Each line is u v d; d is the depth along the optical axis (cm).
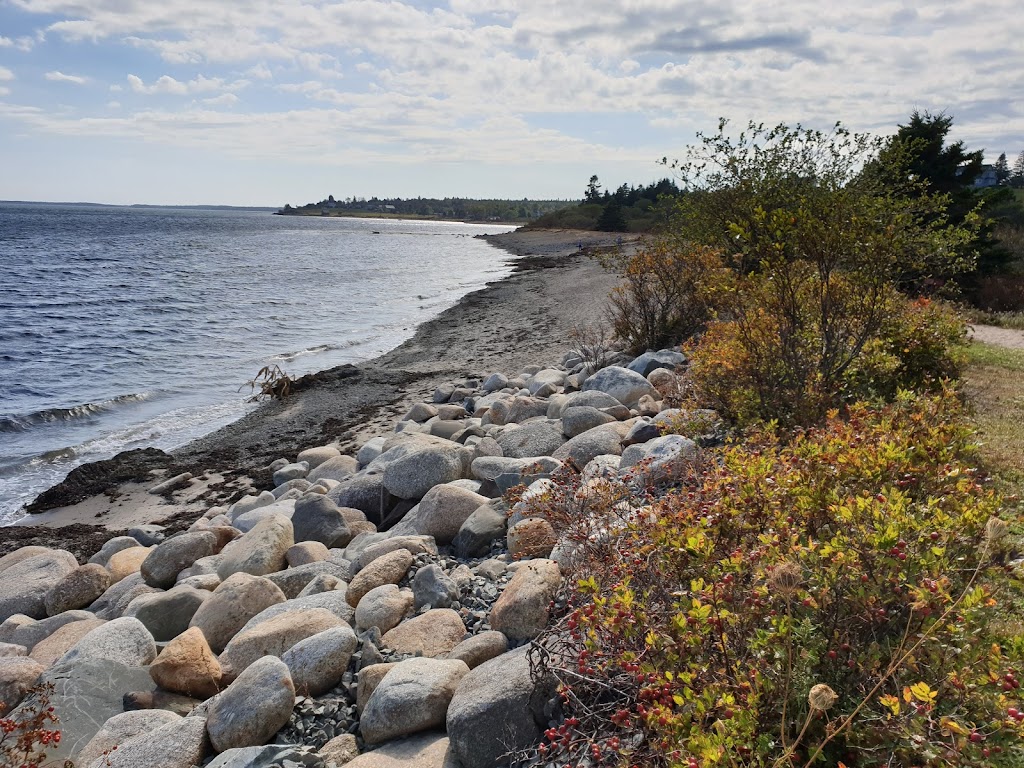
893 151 1072
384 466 882
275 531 679
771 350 689
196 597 592
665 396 913
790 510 343
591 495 491
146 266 5250
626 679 312
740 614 280
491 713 346
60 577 746
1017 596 324
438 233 13725
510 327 2375
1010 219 2862
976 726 231
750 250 697
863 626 284
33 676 506
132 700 460
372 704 388
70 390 1762
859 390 678
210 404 1642
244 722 397
